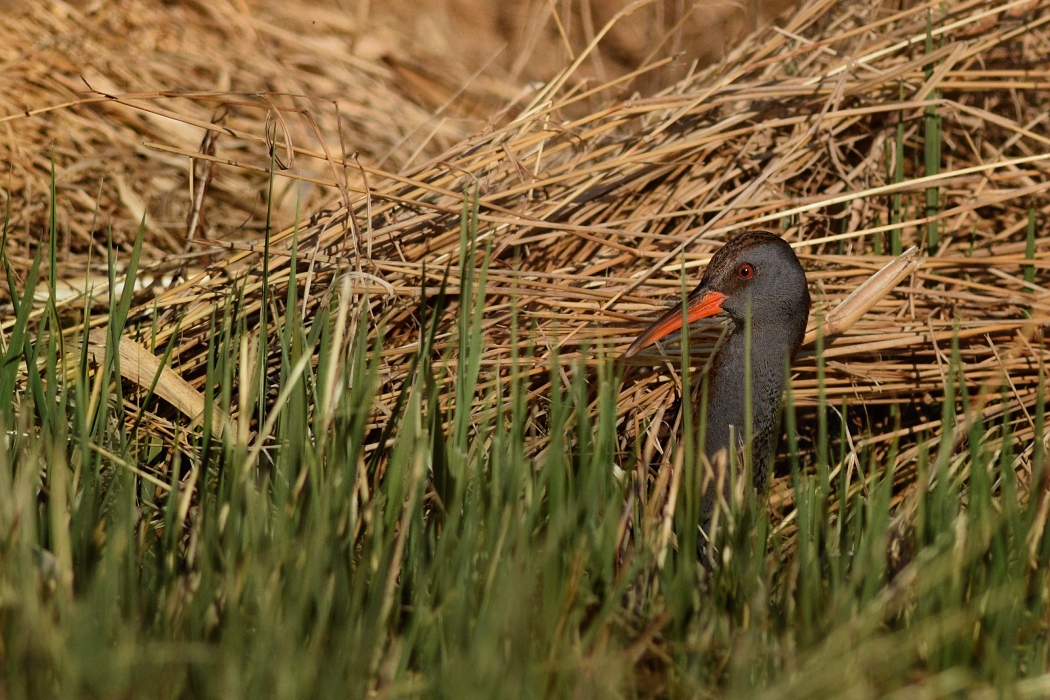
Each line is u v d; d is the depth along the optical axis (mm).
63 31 12812
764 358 8383
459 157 10234
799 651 5703
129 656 4871
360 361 7031
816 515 6797
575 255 10133
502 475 6539
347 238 9445
